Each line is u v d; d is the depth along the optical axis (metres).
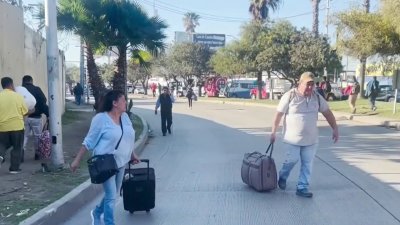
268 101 46.03
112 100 6.22
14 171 10.10
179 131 20.84
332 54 49.00
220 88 67.12
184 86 76.50
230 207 8.00
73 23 18.72
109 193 6.25
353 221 7.10
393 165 11.69
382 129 20.88
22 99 10.14
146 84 84.44
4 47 13.09
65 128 19.23
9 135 9.98
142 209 7.60
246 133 19.70
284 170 8.98
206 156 13.71
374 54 28.31
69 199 7.86
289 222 7.10
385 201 8.22
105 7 18.69
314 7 51.25
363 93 40.50
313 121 8.56
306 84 8.41
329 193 8.84
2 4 12.98
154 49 20.67
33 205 7.55
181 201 8.47
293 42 50.25
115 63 20.55
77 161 6.21
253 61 52.00
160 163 12.66
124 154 6.25
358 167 11.42
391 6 22.86
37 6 19.08
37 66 18.19
